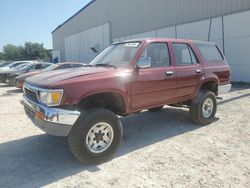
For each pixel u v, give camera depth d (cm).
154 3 2128
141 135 556
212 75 620
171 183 354
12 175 391
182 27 1850
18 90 1460
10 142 532
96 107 438
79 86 401
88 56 3712
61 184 362
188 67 568
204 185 347
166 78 518
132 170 396
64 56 4950
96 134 418
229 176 369
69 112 391
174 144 497
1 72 1802
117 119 436
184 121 653
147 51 500
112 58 514
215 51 669
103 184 359
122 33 2677
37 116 406
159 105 521
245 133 549
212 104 624
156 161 424
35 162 434
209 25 1642
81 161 411
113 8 2827
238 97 982
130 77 459
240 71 1489
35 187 356
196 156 439
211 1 1617
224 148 470
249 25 1413
